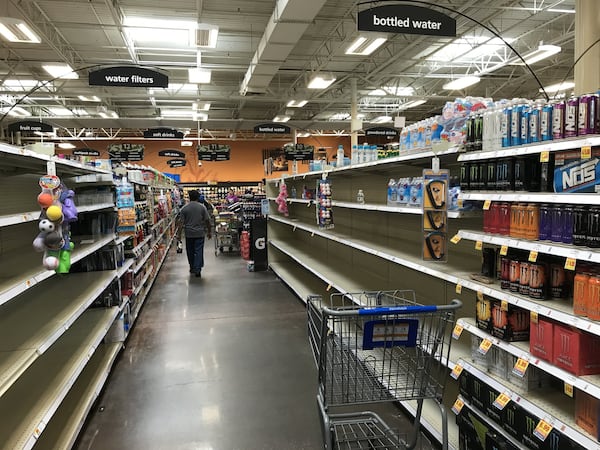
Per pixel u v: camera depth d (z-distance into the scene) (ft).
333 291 21.03
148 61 39.06
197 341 15.74
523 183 6.70
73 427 8.92
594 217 5.55
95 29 31.45
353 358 7.30
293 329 17.01
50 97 50.83
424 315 7.06
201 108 47.83
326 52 38.58
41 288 11.87
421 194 10.44
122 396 11.48
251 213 35.73
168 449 9.09
